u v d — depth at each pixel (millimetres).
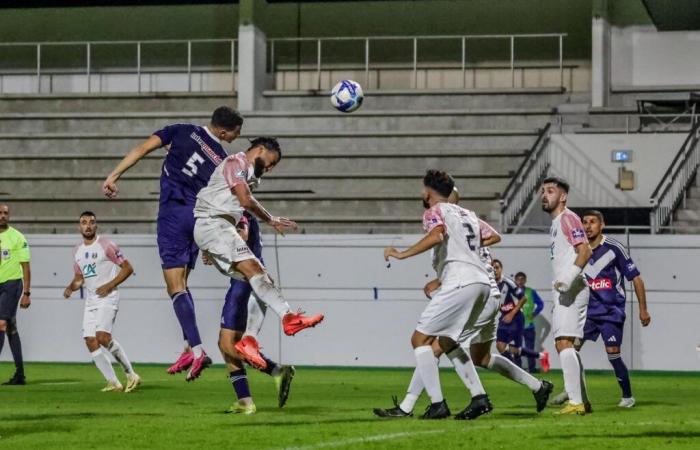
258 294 13406
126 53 49562
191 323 14484
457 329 13875
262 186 41094
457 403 18578
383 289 32750
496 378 26969
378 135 42094
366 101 45062
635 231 37344
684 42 45688
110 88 49562
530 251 32125
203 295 33062
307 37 48844
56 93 46219
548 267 32031
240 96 45125
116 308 21859
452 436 12078
